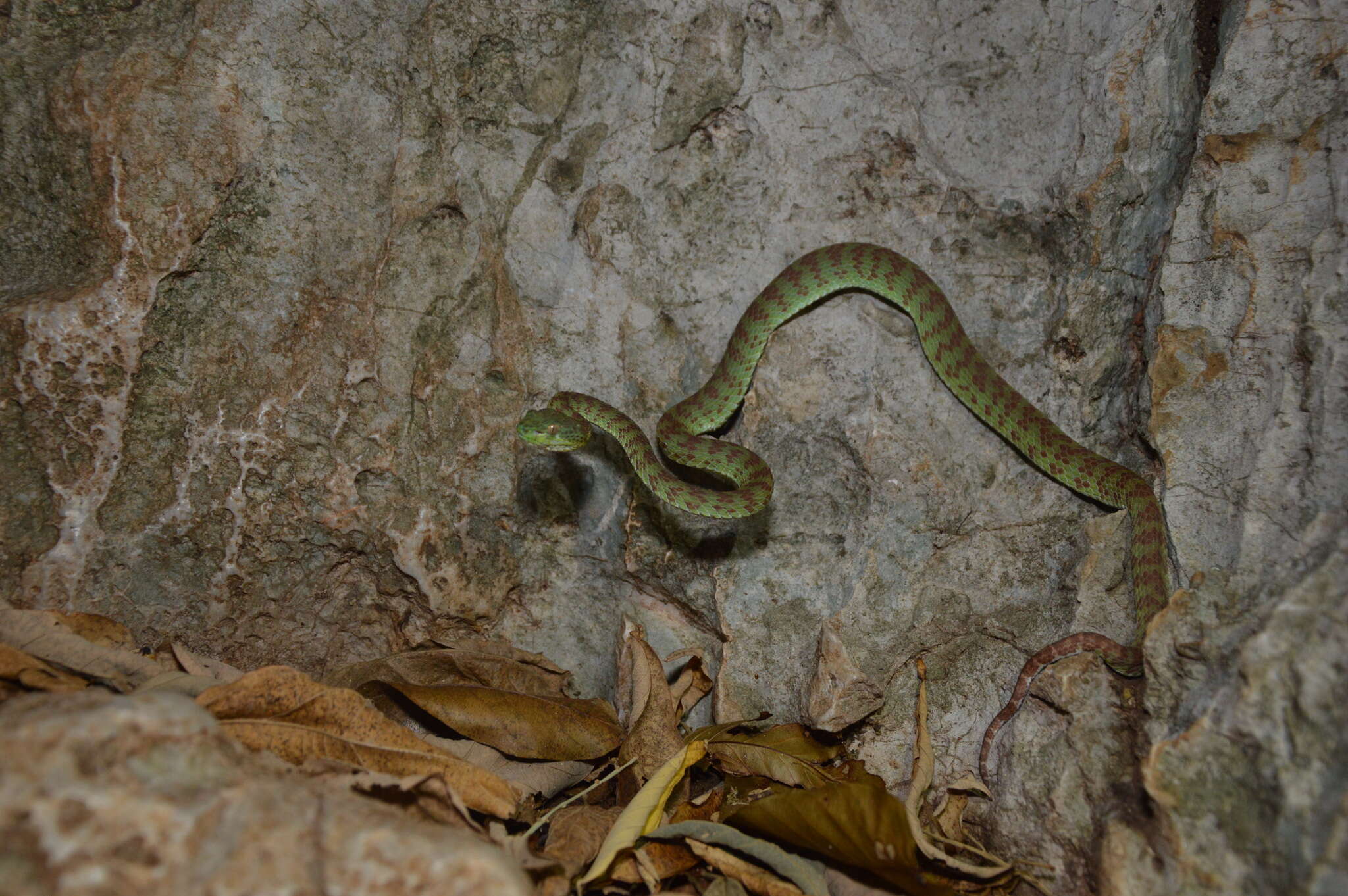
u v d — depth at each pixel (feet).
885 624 5.52
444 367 5.56
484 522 5.61
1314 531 5.18
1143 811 5.18
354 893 4.87
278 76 5.42
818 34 5.56
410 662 5.49
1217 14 5.51
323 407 5.51
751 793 5.44
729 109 5.57
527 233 5.57
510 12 5.50
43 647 5.19
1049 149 5.57
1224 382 5.39
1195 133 5.50
